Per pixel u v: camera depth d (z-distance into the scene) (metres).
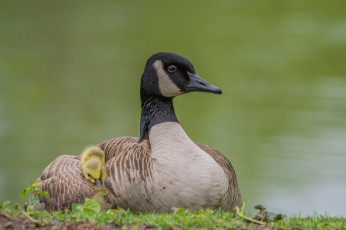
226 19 36.78
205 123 19.89
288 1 42.06
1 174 15.58
